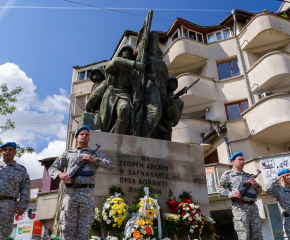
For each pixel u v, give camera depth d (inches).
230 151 660.1
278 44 770.8
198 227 203.8
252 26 773.9
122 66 251.1
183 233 204.1
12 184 165.3
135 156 224.2
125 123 242.5
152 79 262.7
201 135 724.7
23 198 168.4
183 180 231.1
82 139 164.9
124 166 217.5
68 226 142.3
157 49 277.3
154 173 223.8
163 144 237.8
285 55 676.1
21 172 171.5
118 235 179.9
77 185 148.1
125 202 204.2
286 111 592.7
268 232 516.7
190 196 222.8
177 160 236.4
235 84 779.4
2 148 174.2
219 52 840.9
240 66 796.6
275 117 599.8
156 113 248.4
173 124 281.7
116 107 253.9
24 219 695.7
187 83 768.3
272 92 710.5
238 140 661.9
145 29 274.4
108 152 218.5
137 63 249.1
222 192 186.1
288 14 834.8
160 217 198.8
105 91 275.4
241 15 842.2
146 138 234.5
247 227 176.9
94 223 184.9
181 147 243.0
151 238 183.5
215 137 695.1
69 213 144.0
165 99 270.2
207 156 748.6
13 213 163.0
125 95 255.3
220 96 785.6
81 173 149.9
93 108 281.7
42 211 628.4
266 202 531.5
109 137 224.1
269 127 610.9
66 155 160.2
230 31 870.4
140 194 207.5
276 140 667.4
